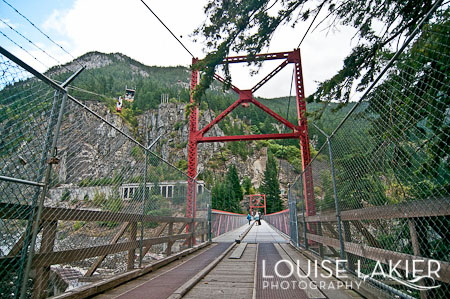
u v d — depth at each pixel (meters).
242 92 13.30
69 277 3.32
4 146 2.23
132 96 153.88
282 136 12.02
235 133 147.25
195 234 8.83
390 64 2.38
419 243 2.10
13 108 2.30
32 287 2.55
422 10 2.72
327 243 4.77
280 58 12.40
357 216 3.25
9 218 2.27
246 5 3.37
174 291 3.53
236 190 93.06
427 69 2.05
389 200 2.52
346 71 3.40
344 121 3.62
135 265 4.85
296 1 3.37
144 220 4.95
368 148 2.93
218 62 3.88
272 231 20.67
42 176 2.61
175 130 139.38
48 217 2.69
